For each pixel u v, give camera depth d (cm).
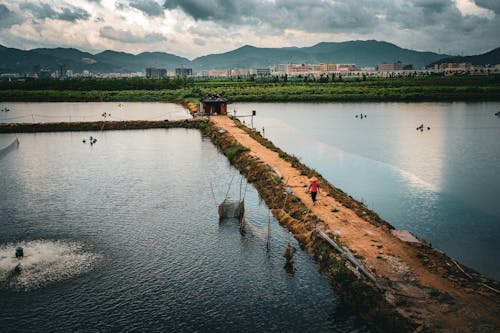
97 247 2761
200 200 3784
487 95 15050
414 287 1952
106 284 2278
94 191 4084
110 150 6300
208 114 10031
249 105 14312
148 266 2491
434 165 5206
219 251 2692
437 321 1686
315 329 1856
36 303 2091
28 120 10144
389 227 2781
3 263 2508
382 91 16500
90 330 1886
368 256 2281
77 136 7769
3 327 1898
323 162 5491
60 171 4944
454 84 19312
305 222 2941
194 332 1866
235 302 2095
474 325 1650
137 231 3044
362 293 1959
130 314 2005
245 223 3167
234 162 5234
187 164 5281
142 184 4338
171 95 17338
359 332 1803
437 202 3731
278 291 2183
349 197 3597
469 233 3000
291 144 6856
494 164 5166
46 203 3709
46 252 2677
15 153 6084
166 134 7981
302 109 12781
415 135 7581
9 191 4094
